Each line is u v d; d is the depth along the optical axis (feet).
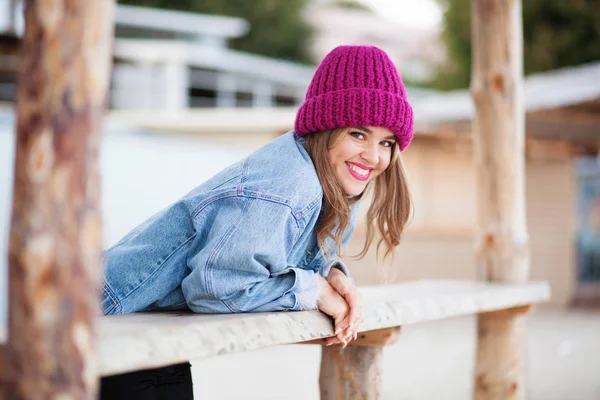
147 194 31.45
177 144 32.27
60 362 4.42
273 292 6.66
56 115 4.44
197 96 53.93
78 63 4.50
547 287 11.69
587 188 53.26
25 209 4.42
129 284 6.97
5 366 4.47
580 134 38.22
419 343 27.63
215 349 5.68
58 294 4.42
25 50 4.53
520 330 11.70
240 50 86.63
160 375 6.99
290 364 23.16
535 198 41.52
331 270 7.41
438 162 39.04
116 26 53.47
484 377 11.69
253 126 34.63
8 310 4.49
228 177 7.05
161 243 7.03
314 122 7.20
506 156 12.04
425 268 38.63
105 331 5.18
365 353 8.42
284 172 6.89
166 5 79.05
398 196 7.93
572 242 41.86
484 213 12.12
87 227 4.54
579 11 63.77
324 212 7.32
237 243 6.48
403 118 7.33
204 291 6.51
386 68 7.37
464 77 73.87
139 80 49.90
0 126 26.11
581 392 18.62
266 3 86.43
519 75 12.29
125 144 30.99
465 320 35.22
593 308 40.91
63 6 4.48
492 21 12.12
